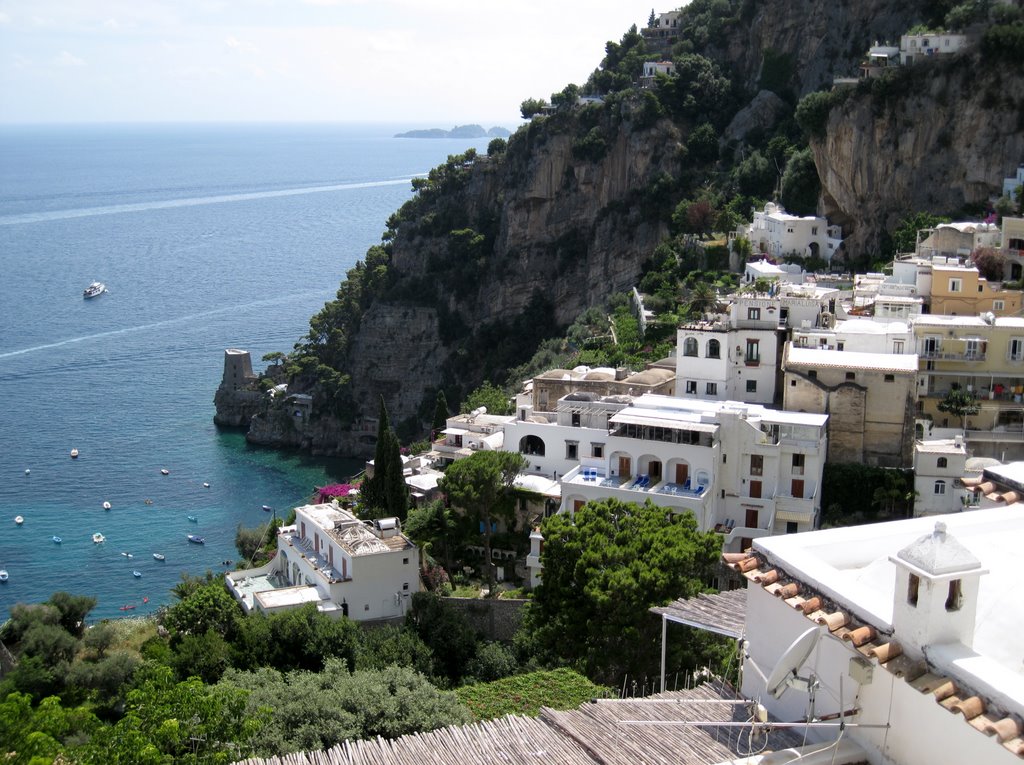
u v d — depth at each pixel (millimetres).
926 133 171750
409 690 56562
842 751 23297
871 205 175625
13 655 96438
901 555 22344
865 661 23000
